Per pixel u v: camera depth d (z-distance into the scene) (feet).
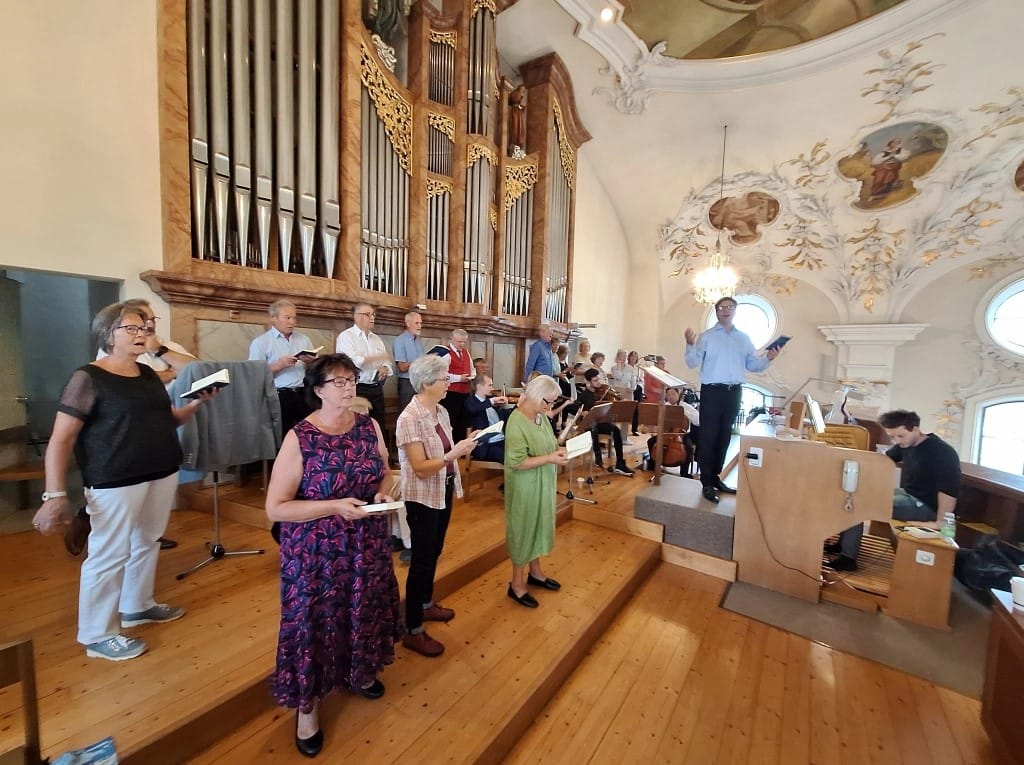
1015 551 10.26
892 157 20.92
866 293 26.61
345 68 12.01
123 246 8.84
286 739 5.05
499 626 7.61
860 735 6.37
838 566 10.84
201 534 8.86
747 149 22.47
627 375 23.82
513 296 19.20
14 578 7.04
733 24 16.75
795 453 10.16
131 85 8.79
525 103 19.56
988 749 6.20
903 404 26.50
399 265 14.23
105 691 4.91
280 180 10.88
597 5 15.70
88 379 5.12
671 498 12.02
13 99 7.65
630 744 6.02
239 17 9.98
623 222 29.73
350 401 4.85
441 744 5.16
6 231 7.66
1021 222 21.85
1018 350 23.67
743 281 30.48
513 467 7.80
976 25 15.29
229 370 8.48
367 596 5.01
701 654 8.04
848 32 16.40
